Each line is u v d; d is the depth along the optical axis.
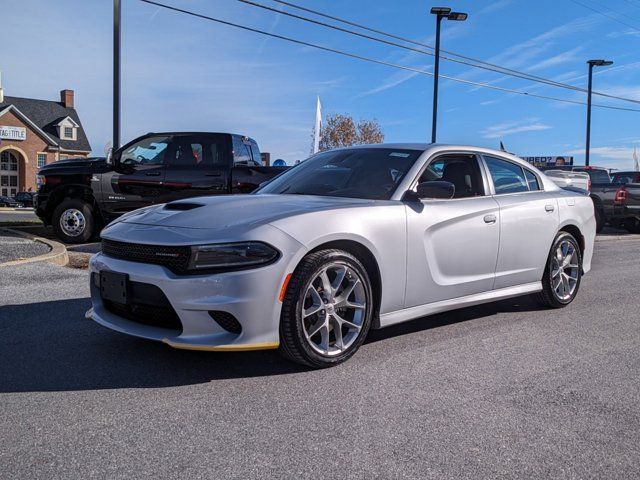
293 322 3.36
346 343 3.67
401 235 3.91
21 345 3.98
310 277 3.40
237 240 3.23
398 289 3.94
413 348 4.09
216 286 3.20
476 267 4.52
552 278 5.34
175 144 9.95
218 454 2.48
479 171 4.82
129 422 2.79
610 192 14.73
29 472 2.30
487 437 2.70
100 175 9.91
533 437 2.71
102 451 2.49
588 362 3.88
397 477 2.32
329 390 3.24
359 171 4.43
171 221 3.56
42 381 3.31
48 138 49.97
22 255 7.88
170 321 3.43
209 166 9.77
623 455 2.56
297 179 4.65
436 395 3.21
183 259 3.27
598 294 6.42
